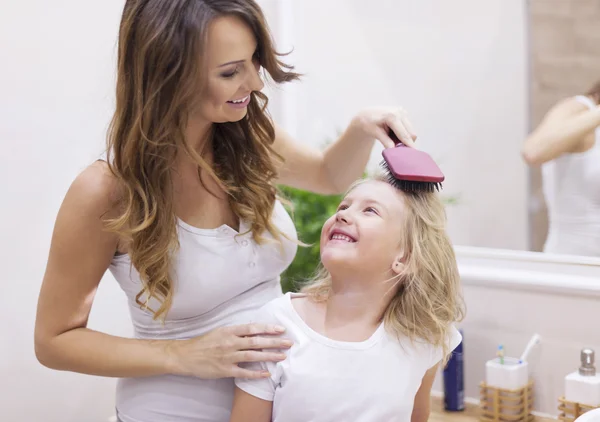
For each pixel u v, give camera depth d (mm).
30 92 1472
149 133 985
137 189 1001
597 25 1659
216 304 1117
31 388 1522
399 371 991
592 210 1568
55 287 1039
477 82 1833
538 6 1743
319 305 1053
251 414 1010
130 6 965
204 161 1039
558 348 1430
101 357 1045
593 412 1098
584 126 1596
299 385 966
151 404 1099
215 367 1014
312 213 1682
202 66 943
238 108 1002
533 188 1701
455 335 1092
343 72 1937
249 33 960
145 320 1133
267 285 1180
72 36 1544
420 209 1019
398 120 1165
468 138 1833
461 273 1527
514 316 1479
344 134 1273
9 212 1455
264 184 1151
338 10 1909
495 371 1428
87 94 1586
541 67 1731
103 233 1032
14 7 1431
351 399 965
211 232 1082
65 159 1552
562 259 1456
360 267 990
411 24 1901
